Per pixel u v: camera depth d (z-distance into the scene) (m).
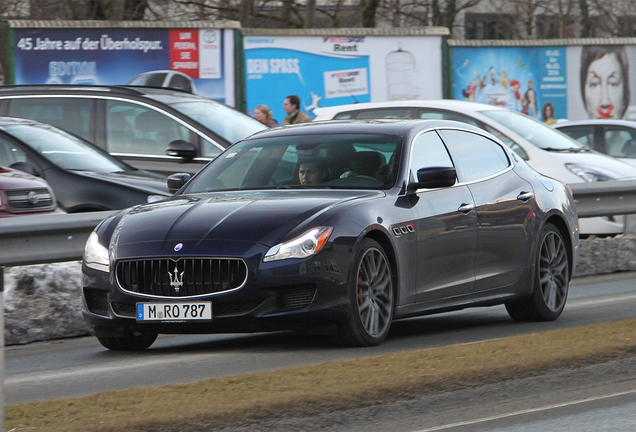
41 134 42.59
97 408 16.78
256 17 91.50
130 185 39.97
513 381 19.45
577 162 50.88
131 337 25.94
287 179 26.70
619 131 63.19
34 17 81.75
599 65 94.06
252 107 77.06
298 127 29.16
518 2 103.38
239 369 22.12
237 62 75.94
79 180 40.25
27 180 38.75
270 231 23.41
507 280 29.03
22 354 26.16
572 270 31.84
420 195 26.50
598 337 22.94
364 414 17.16
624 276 42.53
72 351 26.38
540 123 54.88
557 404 18.33
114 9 83.75
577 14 105.69
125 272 23.77
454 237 27.11
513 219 29.25
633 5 106.12
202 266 23.12
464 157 28.95
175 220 24.30
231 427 16.06
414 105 55.06
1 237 29.56
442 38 85.31
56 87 46.88
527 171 31.16
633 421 17.17
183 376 21.48
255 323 22.95
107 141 45.72
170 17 88.69
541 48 91.06
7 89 47.09
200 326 23.11
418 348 24.53
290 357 23.52
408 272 25.64
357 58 81.38
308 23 88.75
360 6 94.00
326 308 23.33
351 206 24.42
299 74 78.88
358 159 26.81
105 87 46.84
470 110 53.66
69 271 31.16
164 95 47.00
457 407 17.97
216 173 27.91
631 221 48.12
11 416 16.34
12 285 29.81
